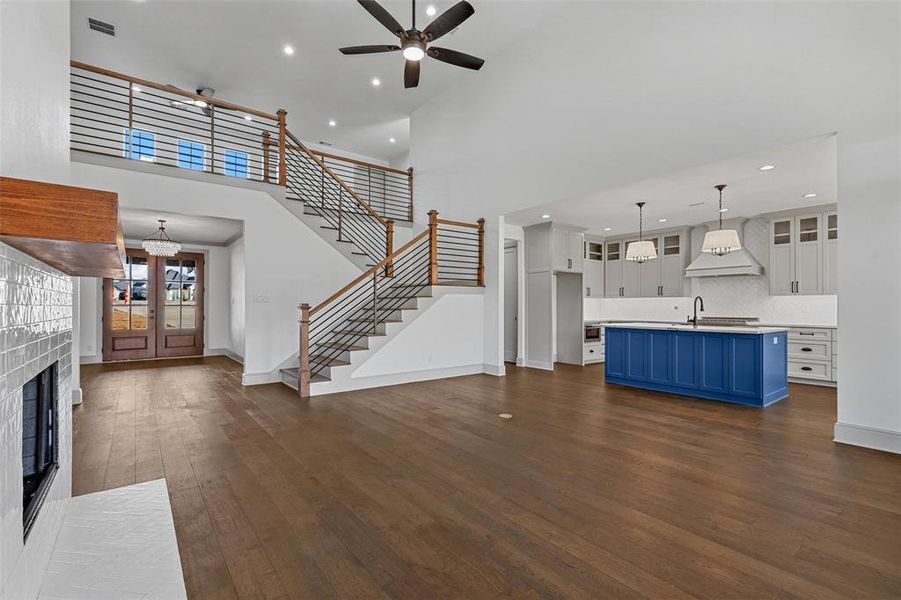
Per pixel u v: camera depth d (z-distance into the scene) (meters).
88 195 1.08
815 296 6.18
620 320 8.51
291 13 5.23
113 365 7.18
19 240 1.06
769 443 3.27
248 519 2.13
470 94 6.67
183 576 1.68
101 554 1.81
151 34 5.62
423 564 1.78
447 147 7.14
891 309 3.00
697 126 4.05
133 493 2.41
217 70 6.52
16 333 1.24
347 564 1.78
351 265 6.32
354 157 10.20
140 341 7.86
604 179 4.87
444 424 3.79
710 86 3.96
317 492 2.44
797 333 5.82
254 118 8.30
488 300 6.46
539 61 5.59
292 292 5.82
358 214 7.04
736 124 3.79
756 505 2.27
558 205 5.71
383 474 2.69
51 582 1.62
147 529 2.03
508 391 5.20
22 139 1.31
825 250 5.79
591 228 7.58
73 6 5.07
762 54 3.63
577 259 7.57
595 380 5.98
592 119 4.97
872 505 2.26
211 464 2.85
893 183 2.98
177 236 7.34
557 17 5.35
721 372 4.71
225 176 5.35
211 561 1.79
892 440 3.01
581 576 1.69
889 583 1.64
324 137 9.14
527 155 5.77
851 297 3.16
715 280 7.21
